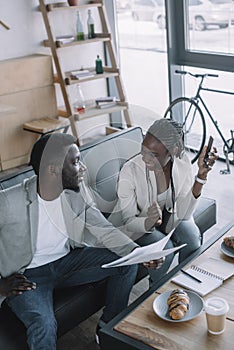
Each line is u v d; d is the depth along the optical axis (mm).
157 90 4793
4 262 2020
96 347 2289
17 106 4379
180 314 1738
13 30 4375
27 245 2033
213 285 1906
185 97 4309
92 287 2176
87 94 5000
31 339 1896
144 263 2137
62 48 4645
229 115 4230
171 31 4301
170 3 4211
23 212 2014
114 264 1899
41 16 4500
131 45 4898
